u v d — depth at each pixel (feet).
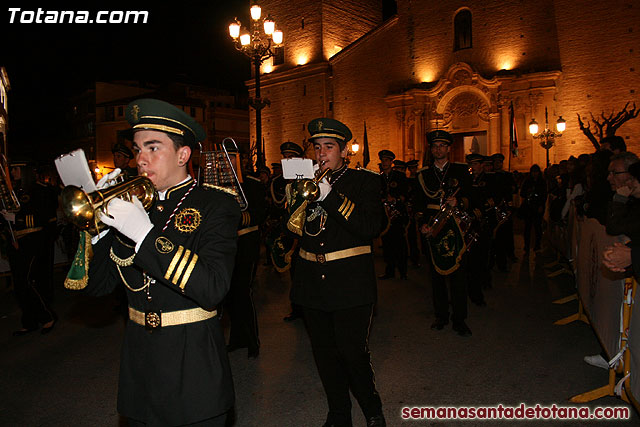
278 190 25.02
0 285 29.76
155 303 7.10
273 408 13.07
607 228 12.87
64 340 18.88
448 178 19.54
